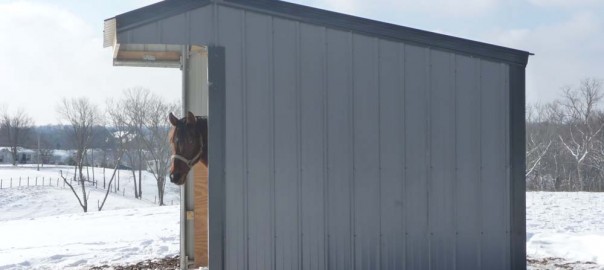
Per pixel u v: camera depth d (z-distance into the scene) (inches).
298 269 243.4
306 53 244.8
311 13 244.8
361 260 248.1
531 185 1691.7
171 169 271.6
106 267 374.0
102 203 1681.8
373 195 249.8
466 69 256.2
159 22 234.2
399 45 251.8
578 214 700.7
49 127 3319.4
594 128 1702.8
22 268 380.5
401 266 250.8
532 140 1673.2
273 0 241.8
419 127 253.0
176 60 358.0
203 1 237.6
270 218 241.9
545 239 430.0
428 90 253.6
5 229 671.8
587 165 1657.2
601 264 347.9
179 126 273.0
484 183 257.4
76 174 2244.1
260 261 240.8
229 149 239.5
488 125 257.4
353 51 248.4
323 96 246.2
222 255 238.2
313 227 245.1
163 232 584.1
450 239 254.8
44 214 1696.6
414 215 252.5
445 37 253.9
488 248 257.0
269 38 242.2
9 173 2391.7
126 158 2437.3
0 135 3287.4
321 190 246.1
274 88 242.5
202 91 345.7
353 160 248.1
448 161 255.0
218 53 238.7
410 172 252.4
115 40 238.4
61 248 469.1
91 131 2050.9
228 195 239.0
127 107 1911.9
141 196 1939.0
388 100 251.0
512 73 259.1
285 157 243.3
